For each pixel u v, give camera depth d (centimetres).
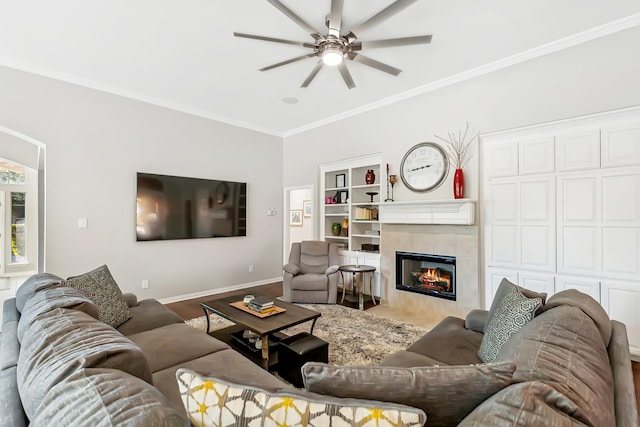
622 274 273
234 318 260
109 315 227
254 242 561
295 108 475
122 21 261
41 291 183
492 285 349
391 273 435
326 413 72
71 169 369
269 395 76
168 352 187
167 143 450
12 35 281
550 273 310
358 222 521
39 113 347
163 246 447
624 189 272
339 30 235
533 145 321
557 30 278
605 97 277
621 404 97
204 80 374
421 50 310
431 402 82
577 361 100
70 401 75
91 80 375
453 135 374
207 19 258
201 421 75
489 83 345
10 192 583
